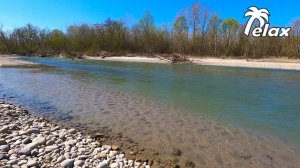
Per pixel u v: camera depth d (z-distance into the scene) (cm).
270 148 698
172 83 1816
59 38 7394
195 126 861
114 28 7025
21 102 1145
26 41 7906
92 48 6562
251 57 5744
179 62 4341
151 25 6912
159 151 657
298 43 5525
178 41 6588
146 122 891
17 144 612
